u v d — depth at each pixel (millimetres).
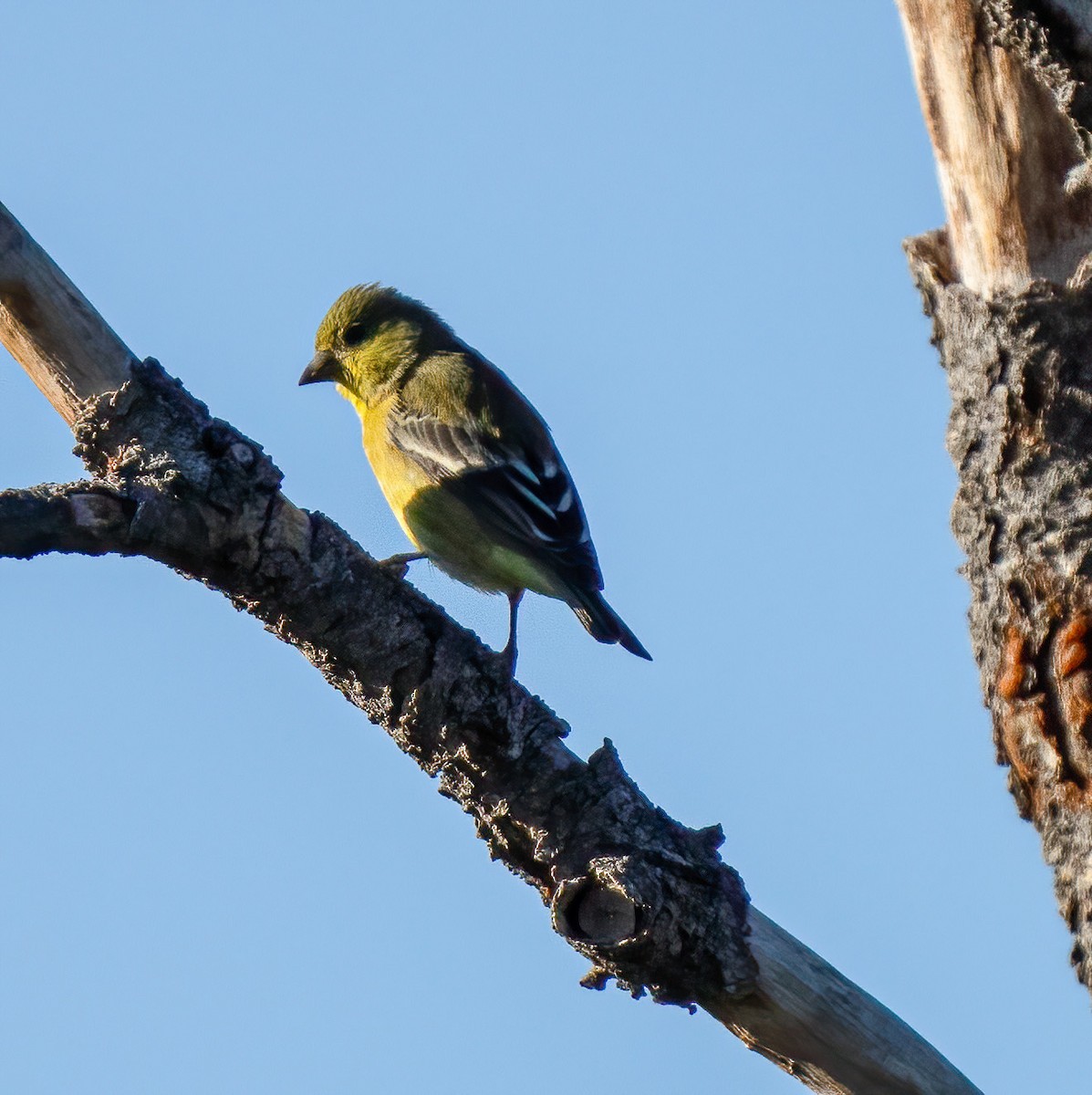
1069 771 8422
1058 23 7730
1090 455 8484
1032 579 8562
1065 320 8578
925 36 8867
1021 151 8633
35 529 8219
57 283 8469
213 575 8828
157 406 8625
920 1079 8305
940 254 9461
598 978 8703
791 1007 8383
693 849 8695
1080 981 8367
